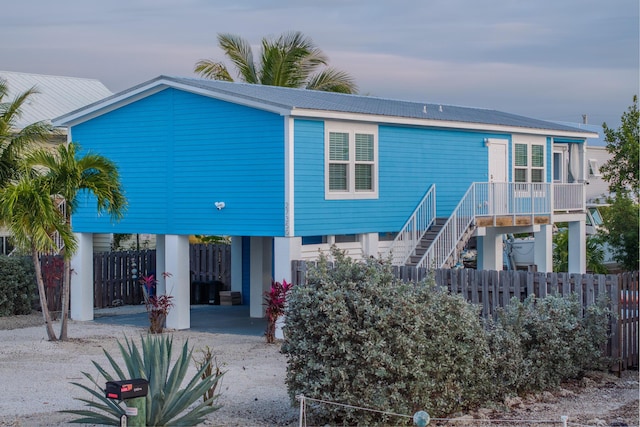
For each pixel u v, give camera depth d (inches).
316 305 473.1
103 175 823.1
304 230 858.8
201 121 907.4
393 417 468.1
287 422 486.3
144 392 386.6
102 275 1165.1
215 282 1209.4
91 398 557.3
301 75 1681.8
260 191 865.5
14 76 1455.5
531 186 1056.8
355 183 917.8
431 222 1001.5
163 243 1103.0
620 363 641.6
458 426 478.3
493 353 529.3
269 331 818.2
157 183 944.3
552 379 576.1
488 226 985.5
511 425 479.8
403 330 471.5
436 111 1092.5
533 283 674.8
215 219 900.0
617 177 1200.2
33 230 792.9
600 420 491.5
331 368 467.5
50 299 1103.6
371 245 935.7
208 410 430.0
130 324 978.1
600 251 1259.2
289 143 841.5
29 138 954.7
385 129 952.9
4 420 493.0
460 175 1048.2
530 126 1128.2
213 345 807.7
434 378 483.5
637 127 1173.1
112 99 959.6
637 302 660.1
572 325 588.1
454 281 722.8
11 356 738.8
